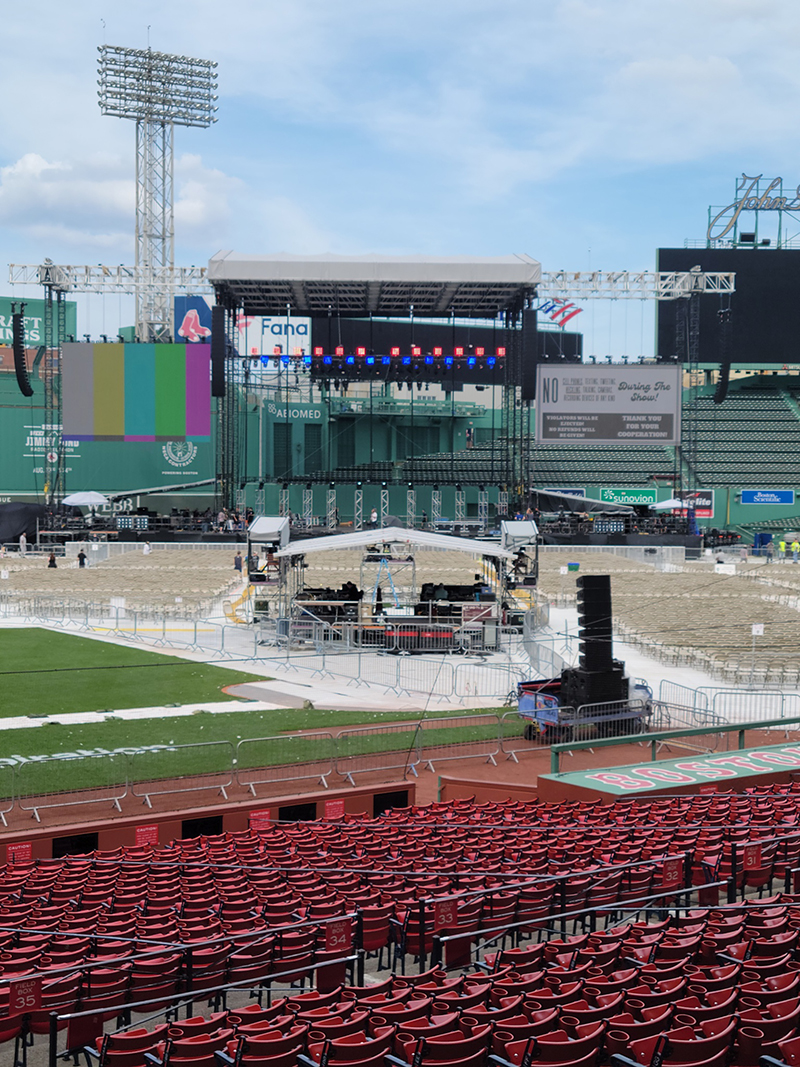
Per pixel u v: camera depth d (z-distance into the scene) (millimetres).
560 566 66625
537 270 82125
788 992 9062
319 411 106312
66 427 81500
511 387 90375
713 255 101125
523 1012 8867
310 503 94000
